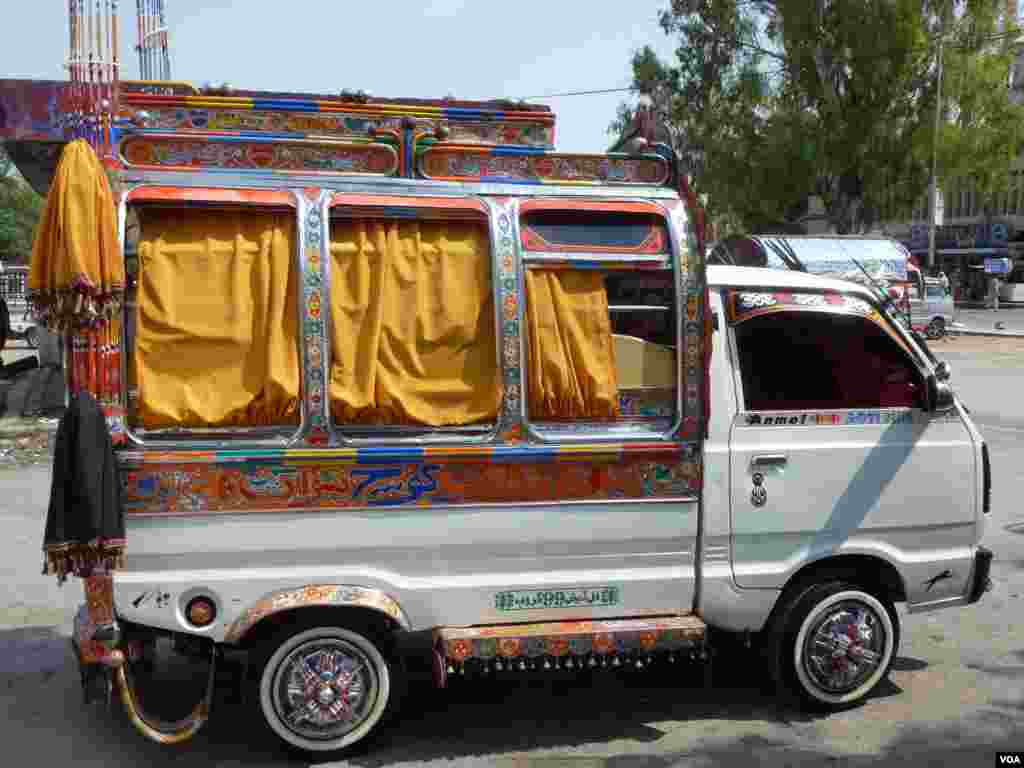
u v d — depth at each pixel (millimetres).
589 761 4035
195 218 3793
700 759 4059
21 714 4516
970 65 27734
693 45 29781
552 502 4062
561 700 4680
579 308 4078
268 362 3744
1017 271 51000
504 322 3965
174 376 3727
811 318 4539
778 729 4359
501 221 3994
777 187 28797
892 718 4469
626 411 4156
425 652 5250
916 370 4598
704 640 4188
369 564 3920
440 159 4016
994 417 13867
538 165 4109
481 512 3994
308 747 3955
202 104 3869
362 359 3850
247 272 3789
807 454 4348
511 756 4078
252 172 3850
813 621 4426
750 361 4430
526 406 4016
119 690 3812
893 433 4484
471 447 3938
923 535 4543
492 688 4816
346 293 3867
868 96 27578
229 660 4590
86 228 3396
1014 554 7195
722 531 4250
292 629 3896
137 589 3721
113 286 3457
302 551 3844
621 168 4184
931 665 5105
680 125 29578
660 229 4160
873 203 28781
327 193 3869
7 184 46188
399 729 4324
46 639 5465
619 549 4180
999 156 28594
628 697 4719
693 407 4172
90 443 3424
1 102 7328
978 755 4109
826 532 4391
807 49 27562
